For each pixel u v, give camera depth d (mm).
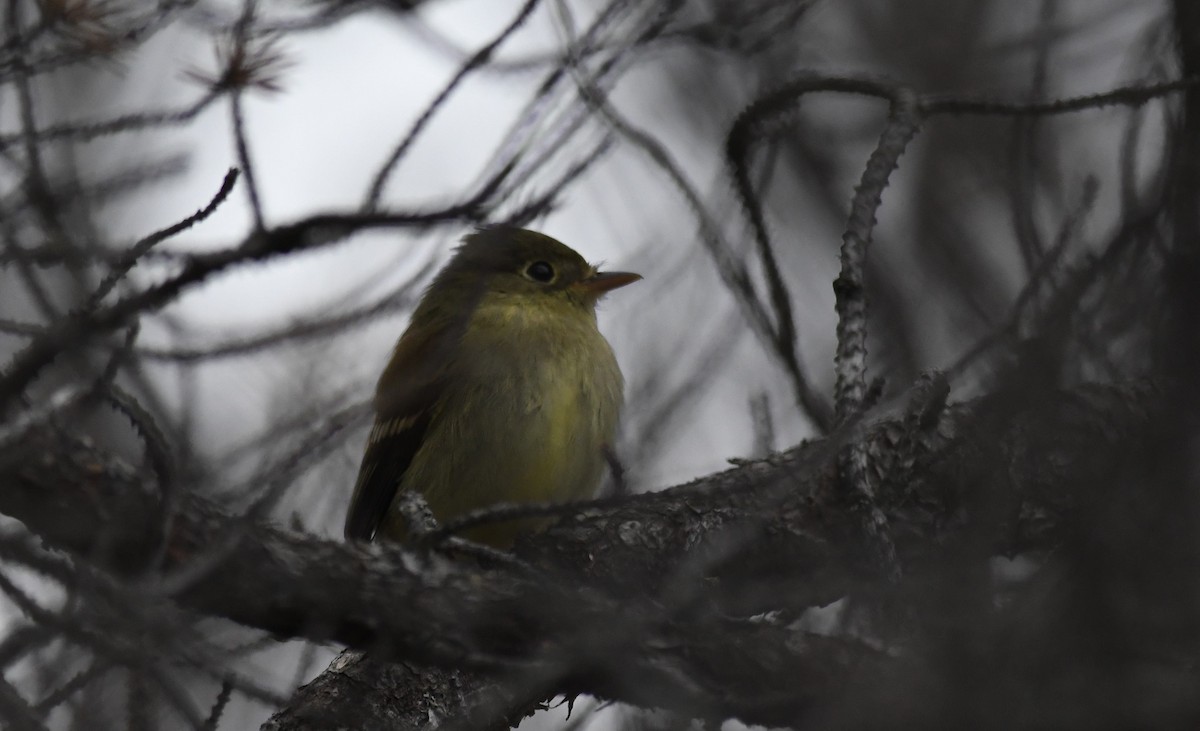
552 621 8547
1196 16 10961
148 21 9594
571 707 10719
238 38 9000
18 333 7664
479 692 10133
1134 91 10078
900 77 19406
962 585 7629
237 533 7680
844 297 9977
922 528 10750
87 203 10484
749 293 11438
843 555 10539
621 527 10609
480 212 7605
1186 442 7910
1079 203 12609
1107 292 10258
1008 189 12445
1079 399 10641
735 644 8695
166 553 7875
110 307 7469
